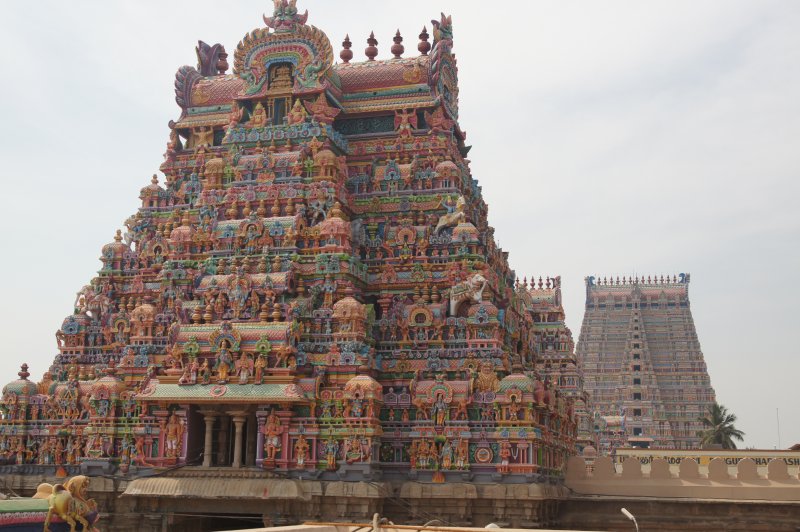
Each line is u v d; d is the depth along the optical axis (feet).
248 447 146.61
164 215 187.42
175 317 161.68
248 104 184.24
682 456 218.59
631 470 170.60
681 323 510.17
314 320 152.97
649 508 155.74
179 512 142.82
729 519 153.07
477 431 144.97
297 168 169.99
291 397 140.05
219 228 167.22
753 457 211.00
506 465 141.69
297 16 183.32
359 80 188.14
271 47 181.06
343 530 69.51
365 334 154.10
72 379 161.79
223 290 156.15
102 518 147.13
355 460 140.05
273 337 145.48
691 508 154.40
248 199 170.09
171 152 193.67
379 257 168.55
